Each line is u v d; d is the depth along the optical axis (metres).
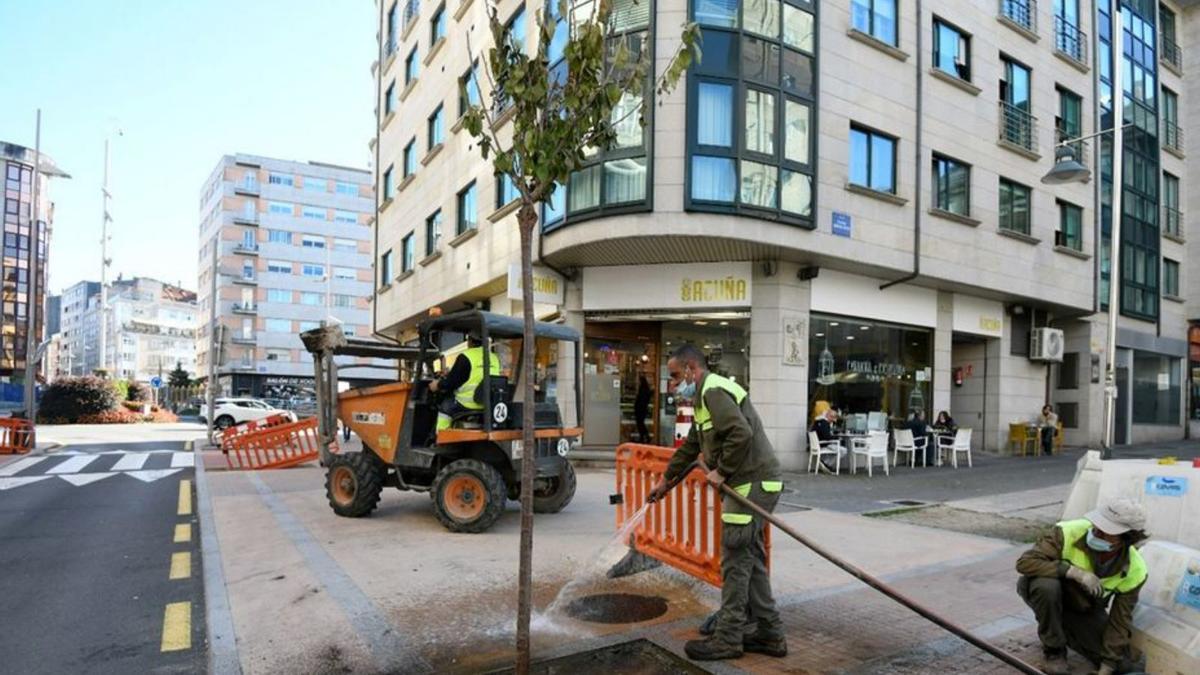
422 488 8.48
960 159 16.56
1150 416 23.81
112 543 7.48
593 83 4.05
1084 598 3.95
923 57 15.98
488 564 6.22
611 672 4.02
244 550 6.80
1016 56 18.31
